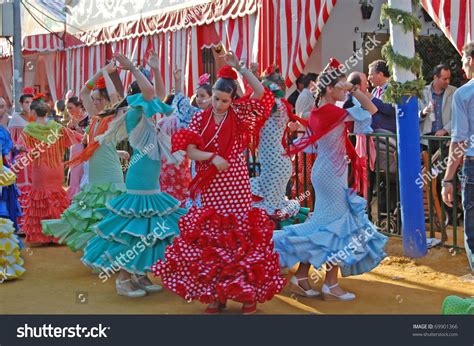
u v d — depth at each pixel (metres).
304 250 5.91
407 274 7.02
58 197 8.98
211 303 5.53
